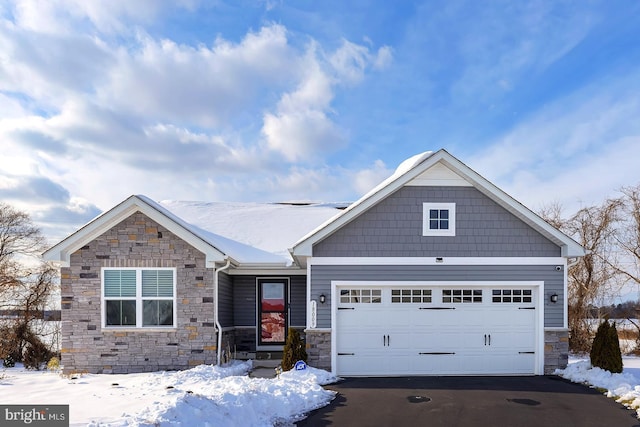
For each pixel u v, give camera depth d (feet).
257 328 53.16
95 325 43.62
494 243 42.50
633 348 63.26
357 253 42.19
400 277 42.16
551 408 30.89
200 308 43.86
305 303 53.47
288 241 54.54
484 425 27.66
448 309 42.34
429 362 41.96
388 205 42.63
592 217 68.08
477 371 41.96
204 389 33.24
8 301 64.39
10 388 36.78
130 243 44.21
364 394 34.76
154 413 24.31
